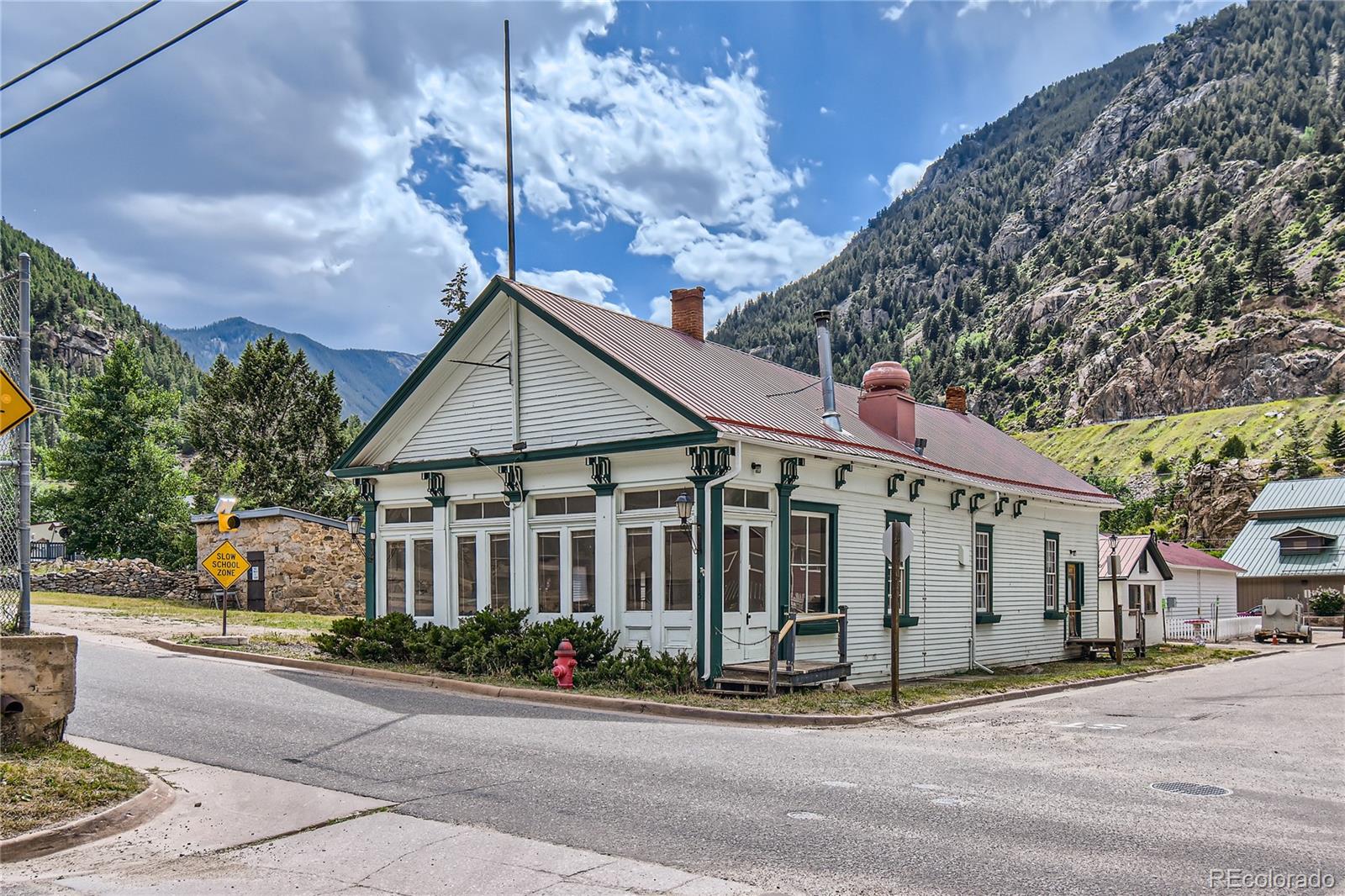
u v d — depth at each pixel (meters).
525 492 17.92
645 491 16.45
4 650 8.95
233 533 32.44
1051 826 7.23
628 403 16.50
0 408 8.97
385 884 5.93
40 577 32.28
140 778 8.27
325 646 18.08
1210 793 8.59
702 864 6.24
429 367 19.25
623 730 11.44
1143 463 141.75
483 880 5.96
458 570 19.25
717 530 15.30
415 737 10.62
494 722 11.80
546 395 17.75
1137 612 26.88
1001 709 15.22
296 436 46.00
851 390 24.14
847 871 6.11
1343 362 143.25
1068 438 167.12
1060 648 26.34
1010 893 5.73
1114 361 177.50
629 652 15.91
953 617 21.48
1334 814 7.81
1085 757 10.39
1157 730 12.62
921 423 25.19
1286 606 39.66
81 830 6.99
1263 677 21.91
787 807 7.70
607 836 6.86
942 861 6.33
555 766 9.20
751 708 13.28
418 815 7.45
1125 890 5.79
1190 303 175.88
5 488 9.98
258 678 15.15
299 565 30.86
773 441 15.58
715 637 15.12
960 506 22.09
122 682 14.21
